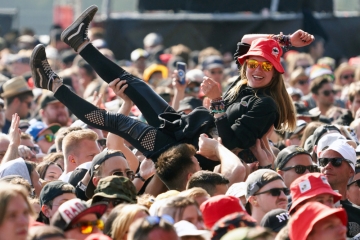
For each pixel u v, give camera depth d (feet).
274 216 62.03
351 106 112.68
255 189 65.87
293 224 53.06
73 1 234.17
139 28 188.65
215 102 75.51
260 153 76.43
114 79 81.92
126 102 82.17
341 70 154.92
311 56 185.47
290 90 126.21
